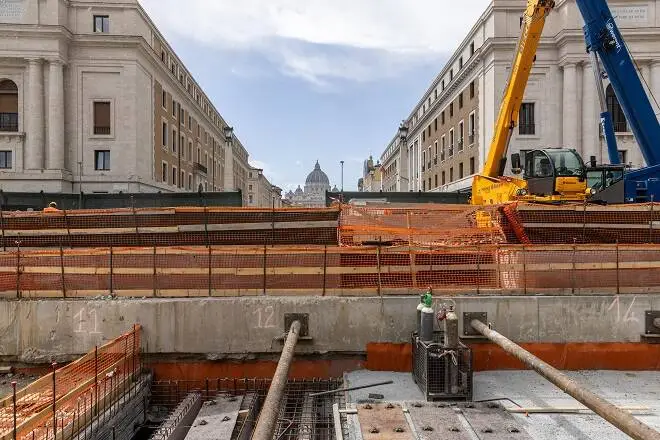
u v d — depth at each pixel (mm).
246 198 106625
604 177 13516
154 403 7637
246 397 7402
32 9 34125
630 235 9789
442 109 46125
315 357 7812
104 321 7703
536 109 31844
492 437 5320
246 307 7750
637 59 31609
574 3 30844
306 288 8273
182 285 8227
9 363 7770
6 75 34531
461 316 7770
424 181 54938
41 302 7754
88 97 35750
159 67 40250
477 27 34875
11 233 9500
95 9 35906
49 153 34469
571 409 6090
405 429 5527
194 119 53906
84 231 9484
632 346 7820
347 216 9844
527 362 5770
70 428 5723
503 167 15141
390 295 8156
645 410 6152
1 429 5141
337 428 5680
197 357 7781
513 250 8430
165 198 21562
